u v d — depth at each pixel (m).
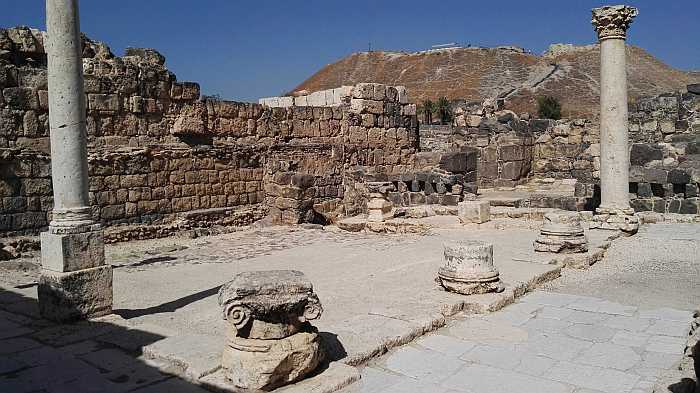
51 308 8.70
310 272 12.77
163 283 11.94
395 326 8.09
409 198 23.31
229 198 21.58
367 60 108.19
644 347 7.59
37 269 13.62
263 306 6.22
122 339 7.81
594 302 9.74
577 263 12.51
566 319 8.82
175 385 6.45
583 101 70.06
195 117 20.58
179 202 19.95
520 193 26.52
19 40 16.11
